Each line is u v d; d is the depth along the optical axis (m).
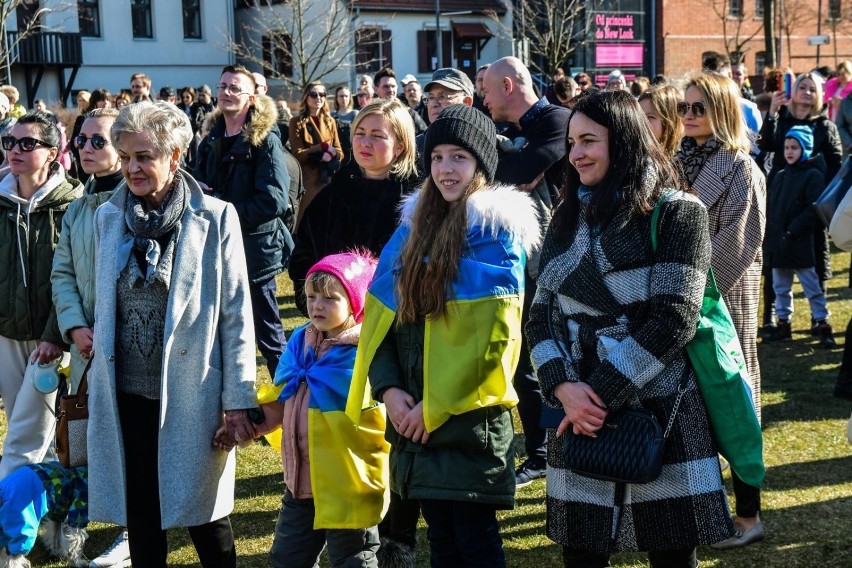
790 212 7.18
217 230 3.36
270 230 5.71
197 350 3.31
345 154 10.65
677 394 2.83
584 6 33.16
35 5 31.03
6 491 3.72
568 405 2.81
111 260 3.28
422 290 2.98
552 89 12.81
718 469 2.86
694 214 2.77
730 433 2.87
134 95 12.33
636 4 37.88
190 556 4.18
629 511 2.87
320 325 3.43
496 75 4.50
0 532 3.69
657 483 2.83
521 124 4.51
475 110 3.14
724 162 3.73
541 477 4.79
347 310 3.44
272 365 5.87
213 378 3.36
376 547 3.54
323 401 3.35
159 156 3.24
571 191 2.95
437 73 5.50
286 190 5.61
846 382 5.98
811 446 5.15
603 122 2.81
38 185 4.23
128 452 3.31
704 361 2.86
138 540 3.33
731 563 3.87
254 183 5.59
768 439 5.27
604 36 37.31
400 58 37.41
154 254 3.24
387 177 4.06
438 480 2.97
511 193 3.03
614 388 2.72
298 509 3.47
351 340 3.42
